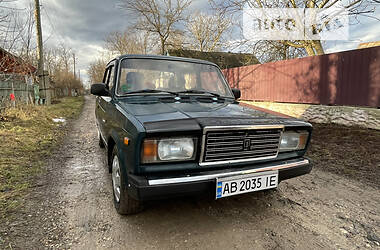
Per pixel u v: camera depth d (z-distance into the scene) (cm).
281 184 299
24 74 1147
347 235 192
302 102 790
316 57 727
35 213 216
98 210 224
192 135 169
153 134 157
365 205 244
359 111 607
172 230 194
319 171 347
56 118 891
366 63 589
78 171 335
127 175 172
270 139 198
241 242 180
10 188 266
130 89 253
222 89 311
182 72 286
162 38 2081
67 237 182
